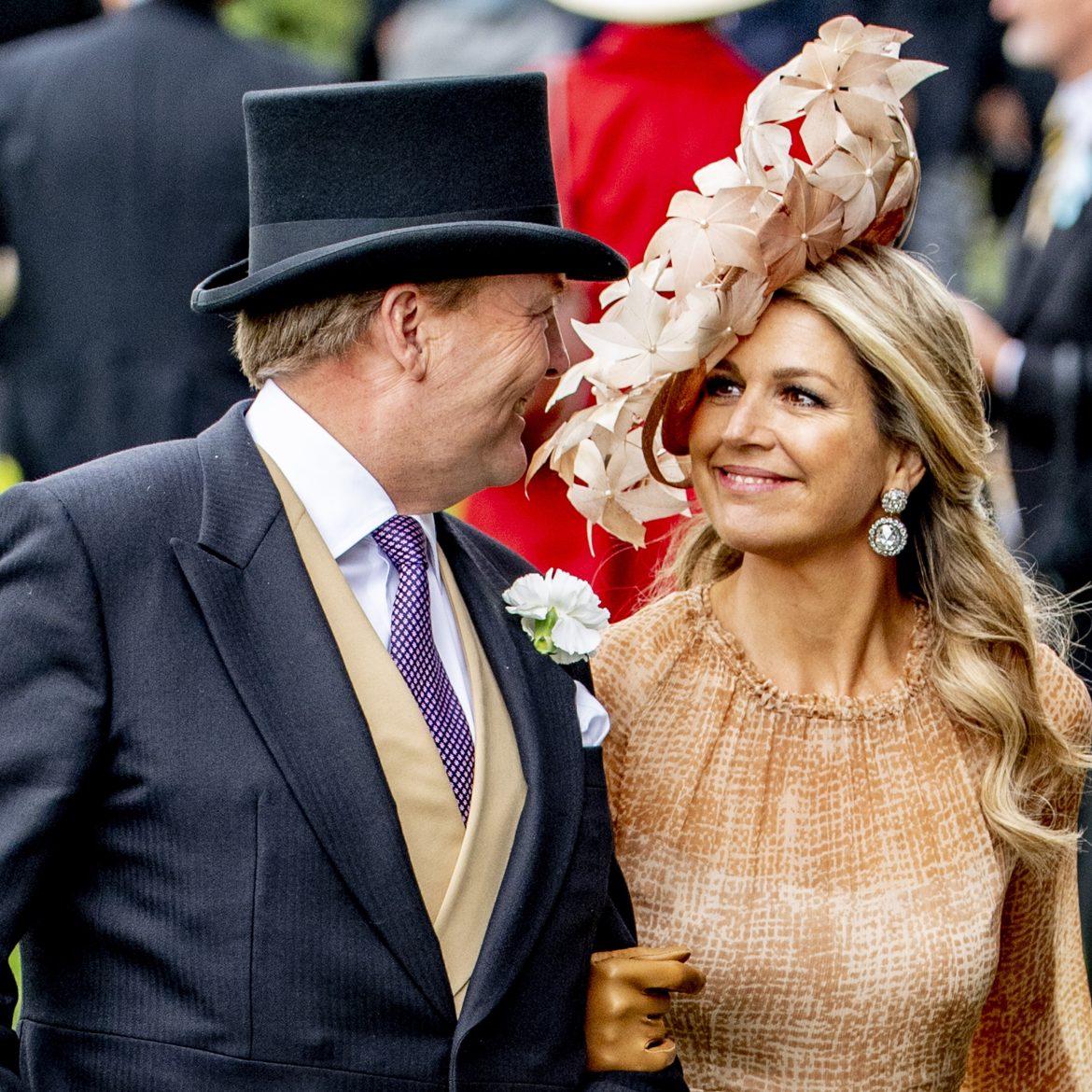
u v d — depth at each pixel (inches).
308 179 323.0
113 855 304.7
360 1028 304.8
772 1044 383.9
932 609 401.4
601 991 343.9
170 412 642.8
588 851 335.3
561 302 529.0
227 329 649.6
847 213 366.0
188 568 309.1
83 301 645.3
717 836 386.6
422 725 318.0
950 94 870.4
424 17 889.5
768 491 374.9
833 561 388.2
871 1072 383.9
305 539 320.2
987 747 397.1
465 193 324.8
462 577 344.5
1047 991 419.5
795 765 389.7
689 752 391.5
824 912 381.7
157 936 301.4
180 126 636.7
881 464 379.9
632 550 555.2
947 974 381.1
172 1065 299.4
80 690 301.4
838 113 365.7
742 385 375.2
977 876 388.2
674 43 566.6
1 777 297.3
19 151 646.5
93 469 317.7
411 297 317.7
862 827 387.5
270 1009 300.2
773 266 364.8
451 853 316.5
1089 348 605.9
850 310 366.0
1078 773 412.5
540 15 872.3
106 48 642.2
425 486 328.5
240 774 302.5
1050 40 637.3
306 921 302.5
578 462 392.5
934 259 845.2
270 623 311.0
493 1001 312.2
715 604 404.2
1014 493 623.5
